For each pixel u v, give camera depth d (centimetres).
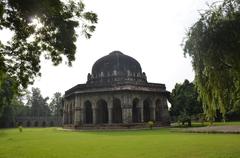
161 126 4538
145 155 1310
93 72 5094
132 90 4353
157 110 4944
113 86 4419
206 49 1292
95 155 1364
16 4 1040
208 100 1438
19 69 1322
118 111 5066
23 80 1330
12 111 7606
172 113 6081
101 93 4506
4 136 3198
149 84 4650
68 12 1241
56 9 1180
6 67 1309
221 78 1327
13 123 8344
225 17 1280
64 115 5472
